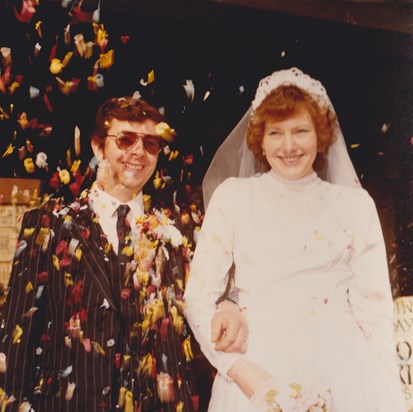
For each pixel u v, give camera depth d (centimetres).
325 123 224
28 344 202
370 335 216
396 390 213
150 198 257
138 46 295
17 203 267
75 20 278
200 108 304
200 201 294
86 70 285
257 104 226
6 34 274
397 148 327
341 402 207
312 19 309
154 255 223
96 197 228
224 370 207
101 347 204
